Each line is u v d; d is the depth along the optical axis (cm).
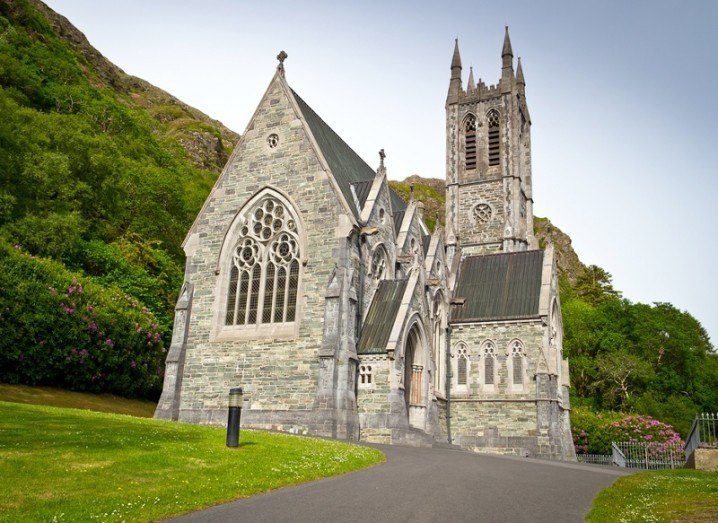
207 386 4678
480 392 5828
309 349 4425
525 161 9750
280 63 5209
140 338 5144
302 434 4131
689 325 10219
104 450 2198
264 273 4788
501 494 2008
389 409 4266
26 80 9300
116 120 10250
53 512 1482
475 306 6206
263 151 5012
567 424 6147
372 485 2064
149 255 6662
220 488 1862
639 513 1683
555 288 6400
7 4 12406
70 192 6303
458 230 9106
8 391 4066
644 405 8250
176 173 10700
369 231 4750
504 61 9444
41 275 4512
